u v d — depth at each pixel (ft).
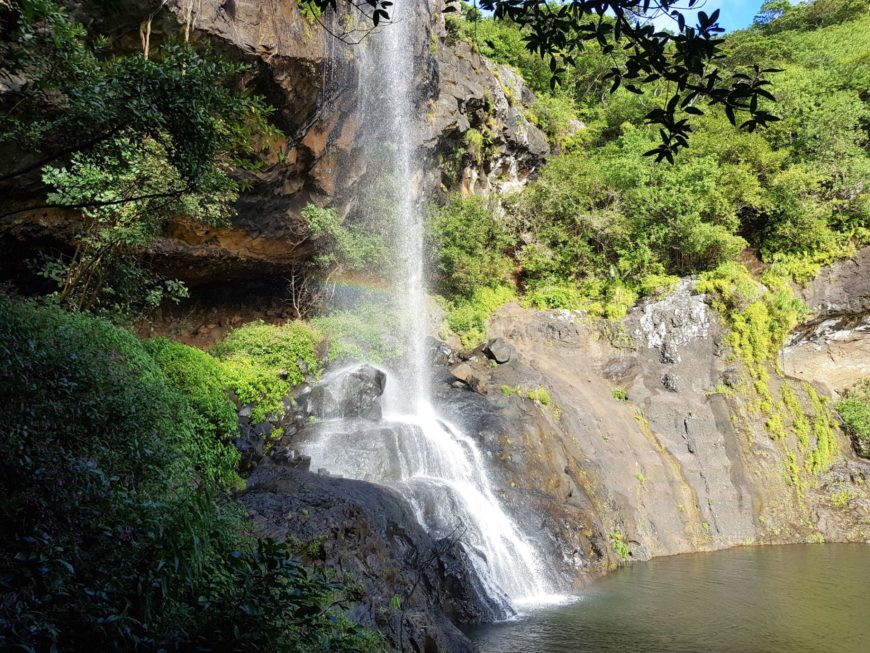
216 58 19.20
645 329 70.69
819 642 28.78
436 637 23.44
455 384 57.41
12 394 15.79
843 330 74.95
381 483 37.01
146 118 15.35
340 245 55.83
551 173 83.66
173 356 32.45
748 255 80.38
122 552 12.69
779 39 122.93
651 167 80.48
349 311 59.72
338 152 54.24
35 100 17.63
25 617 9.81
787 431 65.41
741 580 41.39
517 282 80.59
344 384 45.52
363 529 27.71
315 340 50.96
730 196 78.48
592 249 79.71
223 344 46.70
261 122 19.19
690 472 59.31
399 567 28.60
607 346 70.79
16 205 34.35
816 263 75.66
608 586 39.99
